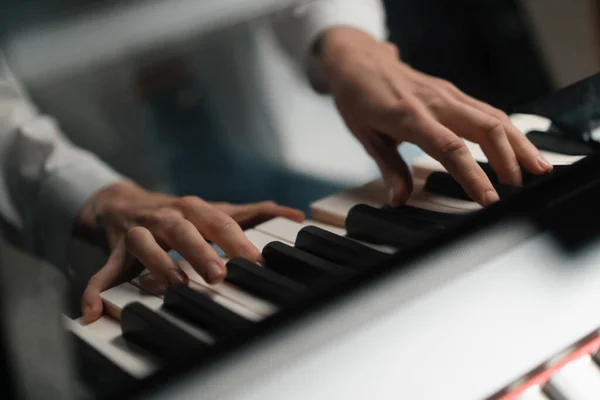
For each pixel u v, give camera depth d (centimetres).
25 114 32
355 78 39
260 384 36
